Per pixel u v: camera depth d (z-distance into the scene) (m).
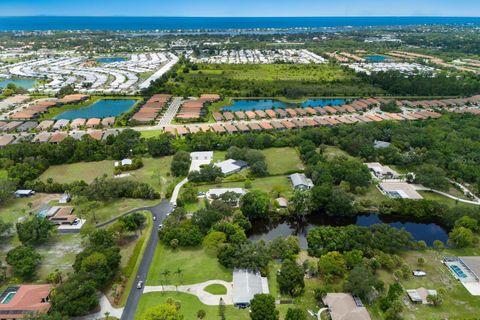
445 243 120.69
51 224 119.62
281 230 132.00
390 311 86.69
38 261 106.25
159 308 83.06
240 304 90.31
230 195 137.12
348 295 91.88
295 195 135.62
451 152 176.00
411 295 93.19
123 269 103.88
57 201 142.62
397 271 100.12
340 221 136.50
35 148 177.25
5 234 121.44
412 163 172.38
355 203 137.00
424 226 134.25
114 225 116.62
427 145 188.38
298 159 181.50
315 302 92.12
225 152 190.75
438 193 150.12
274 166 173.50
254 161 168.00
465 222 119.56
